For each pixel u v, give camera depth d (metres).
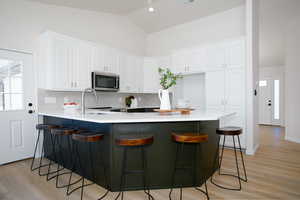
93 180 2.43
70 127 2.80
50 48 3.22
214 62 4.01
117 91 4.34
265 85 7.51
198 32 4.62
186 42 4.83
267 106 7.46
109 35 4.54
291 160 3.21
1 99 2.98
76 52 3.56
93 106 4.24
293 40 4.54
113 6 4.03
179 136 1.96
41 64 3.40
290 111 4.65
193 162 2.29
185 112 2.62
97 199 2.01
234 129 2.36
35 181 2.44
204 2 3.93
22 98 3.20
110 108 4.30
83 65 3.67
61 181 2.45
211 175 2.58
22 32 3.19
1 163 2.98
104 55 4.04
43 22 3.45
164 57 4.86
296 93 4.47
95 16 4.25
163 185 2.26
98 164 2.35
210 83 4.07
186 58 4.45
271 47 5.83
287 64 4.76
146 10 4.44
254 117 3.67
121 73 4.41
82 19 4.02
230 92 3.80
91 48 3.81
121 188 2.17
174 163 2.27
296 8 3.96
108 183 2.21
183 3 4.02
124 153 2.18
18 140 3.17
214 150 2.67
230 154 3.54
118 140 1.88
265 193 2.11
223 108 3.88
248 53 3.48
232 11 4.09
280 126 7.02
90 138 2.01
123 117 2.23
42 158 3.39
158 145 2.24
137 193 2.15
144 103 5.48
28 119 3.28
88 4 3.80
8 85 3.04
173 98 4.85
